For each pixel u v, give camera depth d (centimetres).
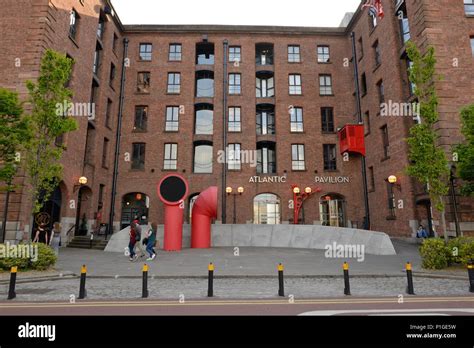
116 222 2378
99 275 947
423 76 1187
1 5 1595
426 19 1602
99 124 2225
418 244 1714
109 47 2406
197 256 1390
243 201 2428
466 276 916
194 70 2658
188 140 2523
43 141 1092
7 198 1215
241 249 1695
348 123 2594
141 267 1094
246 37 2730
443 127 1470
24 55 1538
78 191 1889
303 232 1827
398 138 1911
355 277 949
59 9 1709
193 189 2441
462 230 1370
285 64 2689
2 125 1005
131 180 2453
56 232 1295
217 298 686
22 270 984
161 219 2402
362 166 2362
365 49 2403
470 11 1650
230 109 2622
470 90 1527
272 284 854
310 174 2477
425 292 745
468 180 1228
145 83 2655
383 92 2111
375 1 2088
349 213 2416
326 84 2705
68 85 1817
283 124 2567
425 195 1661
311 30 2722
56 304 634
